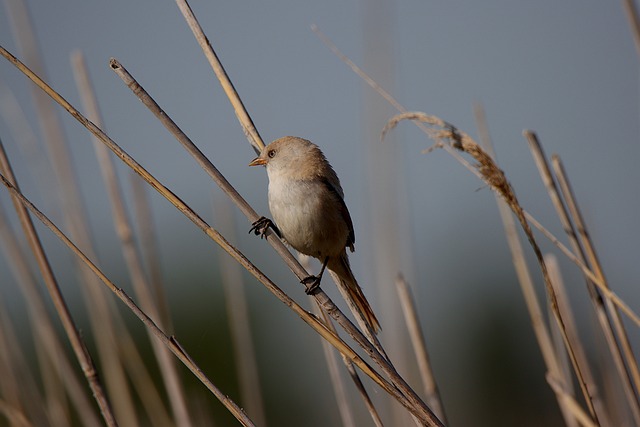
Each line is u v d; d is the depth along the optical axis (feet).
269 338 52.95
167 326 30.83
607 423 28.96
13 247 30.37
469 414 56.49
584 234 26.81
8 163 25.73
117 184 31.04
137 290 30.78
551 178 26.96
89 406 30.32
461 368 56.95
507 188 24.11
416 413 23.07
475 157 23.91
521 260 29.19
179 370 30.35
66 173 31.83
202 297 56.85
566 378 28.73
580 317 37.47
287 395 52.44
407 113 24.85
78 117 22.07
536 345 58.03
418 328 28.32
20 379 30.19
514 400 57.36
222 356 55.42
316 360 52.01
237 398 54.49
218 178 23.99
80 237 31.71
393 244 31.37
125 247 30.86
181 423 29.68
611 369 31.48
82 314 49.19
